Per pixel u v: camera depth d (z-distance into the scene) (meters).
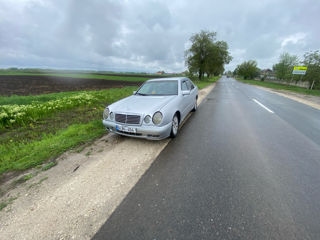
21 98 8.08
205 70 36.66
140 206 1.56
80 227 1.36
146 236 1.26
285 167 2.18
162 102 3.13
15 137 3.47
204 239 1.22
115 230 1.32
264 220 1.36
